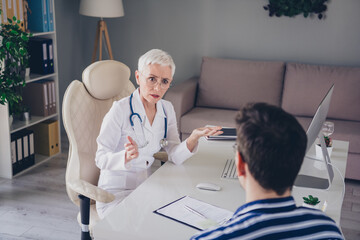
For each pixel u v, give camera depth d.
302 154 0.89
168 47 4.62
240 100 4.07
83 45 4.80
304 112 3.88
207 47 4.50
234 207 1.58
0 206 2.97
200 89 4.18
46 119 3.85
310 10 4.06
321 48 4.17
